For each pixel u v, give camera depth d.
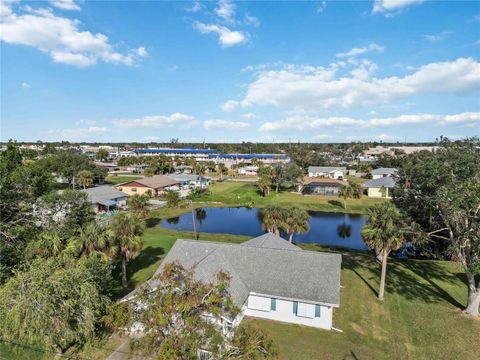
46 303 18.16
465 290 31.62
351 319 26.03
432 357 21.36
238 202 81.25
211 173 152.50
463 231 26.27
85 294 20.05
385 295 30.38
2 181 32.34
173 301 15.56
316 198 85.31
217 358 14.80
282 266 27.70
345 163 178.38
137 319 17.25
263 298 26.06
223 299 17.16
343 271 36.47
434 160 27.16
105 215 61.91
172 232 53.75
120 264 35.53
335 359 21.00
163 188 92.12
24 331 18.23
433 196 26.44
